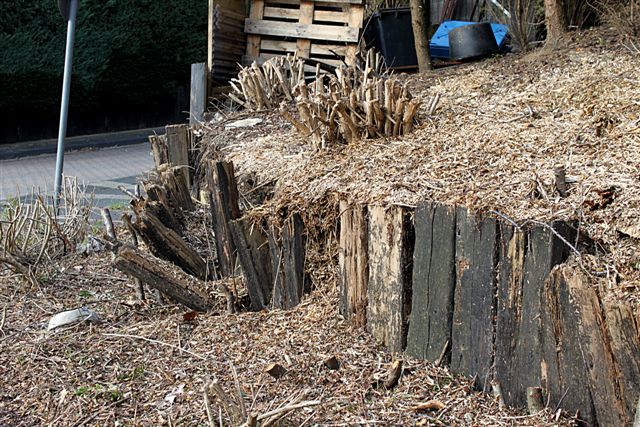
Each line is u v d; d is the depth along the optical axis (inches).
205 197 236.1
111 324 171.9
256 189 194.2
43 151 598.2
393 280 146.4
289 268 171.5
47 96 625.0
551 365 119.4
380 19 350.6
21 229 221.5
